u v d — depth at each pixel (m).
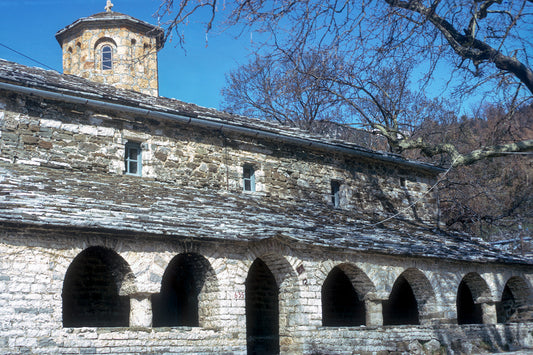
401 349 15.72
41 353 10.86
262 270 17.09
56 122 14.65
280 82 13.05
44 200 11.99
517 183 31.23
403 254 16.14
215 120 16.72
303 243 14.23
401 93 25.69
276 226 14.76
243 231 13.61
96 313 14.05
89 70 18.95
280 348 14.52
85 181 14.00
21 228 10.98
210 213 14.38
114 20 19.19
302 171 18.78
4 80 13.65
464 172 30.66
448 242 19.34
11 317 10.74
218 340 13.00
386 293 15.95
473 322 21.11
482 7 10.38
